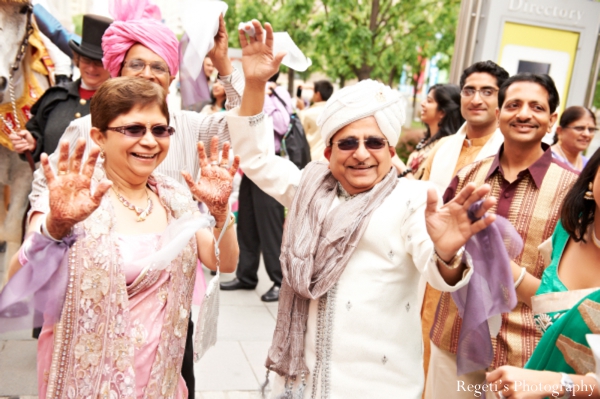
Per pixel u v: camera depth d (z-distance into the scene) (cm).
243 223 544
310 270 199
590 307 173
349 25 1110
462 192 167
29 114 378
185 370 261
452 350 263
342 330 199
